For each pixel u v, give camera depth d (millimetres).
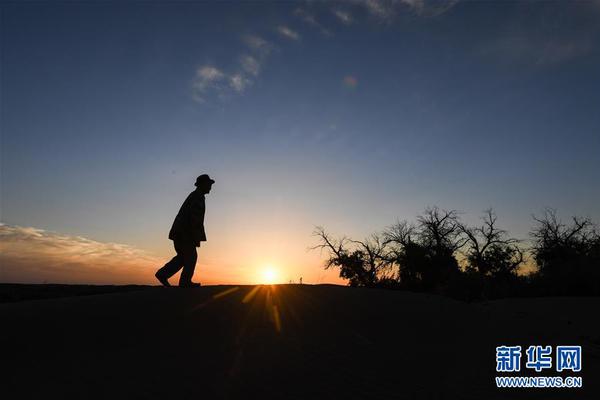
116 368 5348
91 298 8320
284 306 8211
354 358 6082
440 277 42625
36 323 6719
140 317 7117
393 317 8117
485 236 44969
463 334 7582
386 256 46250
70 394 4691
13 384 4895
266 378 5266
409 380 5523
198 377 5188
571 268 31828
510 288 32875
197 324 6988
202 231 9016
